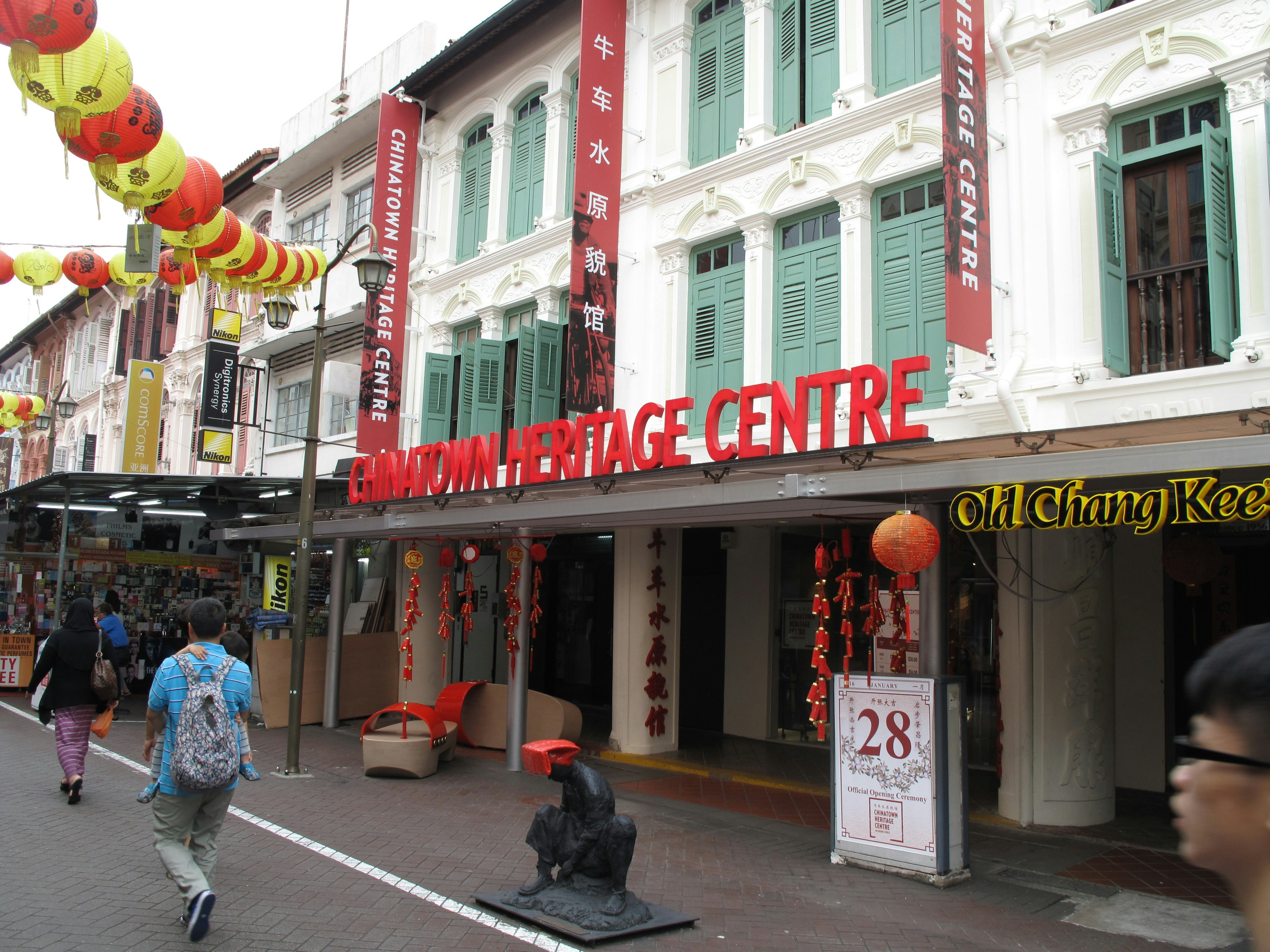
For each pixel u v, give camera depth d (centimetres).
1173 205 732
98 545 1669
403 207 1463
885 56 961
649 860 680
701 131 1140
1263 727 123
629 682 1131
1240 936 539
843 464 645
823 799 905
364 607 1625
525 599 1049
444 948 493
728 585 1302
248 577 1778
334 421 1747
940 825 626
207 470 2184
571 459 922
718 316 1081
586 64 1091
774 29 1077
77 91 559
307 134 1869
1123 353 723
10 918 515
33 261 936
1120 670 932
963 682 660
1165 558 806
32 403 2056
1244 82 687
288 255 988
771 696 1237
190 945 484
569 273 1267
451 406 1375
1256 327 663
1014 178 805
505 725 1164
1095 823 793
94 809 777
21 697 1528
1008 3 815
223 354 1761
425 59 1591
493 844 714
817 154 988
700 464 725
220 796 514
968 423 819
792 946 511
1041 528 545
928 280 889
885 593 1092
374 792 895
